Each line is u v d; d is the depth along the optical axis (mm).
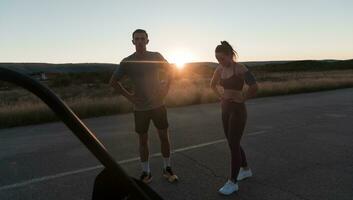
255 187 4188
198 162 5285
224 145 6289
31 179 4762
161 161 5406
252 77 3830
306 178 4457
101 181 1039
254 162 5180
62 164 5434
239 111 3893
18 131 8898
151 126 8484
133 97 4234
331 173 4629
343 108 11234
